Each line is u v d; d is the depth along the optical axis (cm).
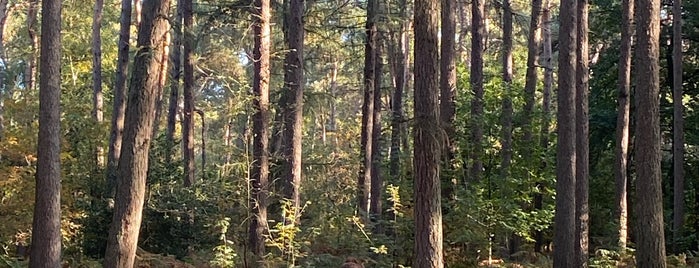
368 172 1891
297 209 1286
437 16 948
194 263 1371
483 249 1303
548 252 1750
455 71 1533
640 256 1139
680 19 1789
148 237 1468
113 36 3072
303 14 1653
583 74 1353
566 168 1269
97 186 1548
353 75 3903
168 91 3525
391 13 1919
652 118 1134
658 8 1141
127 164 988
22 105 1441
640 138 1143
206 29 1759
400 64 2139
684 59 2241
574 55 1278
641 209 1140
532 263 1525
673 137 2017
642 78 1141
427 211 946
